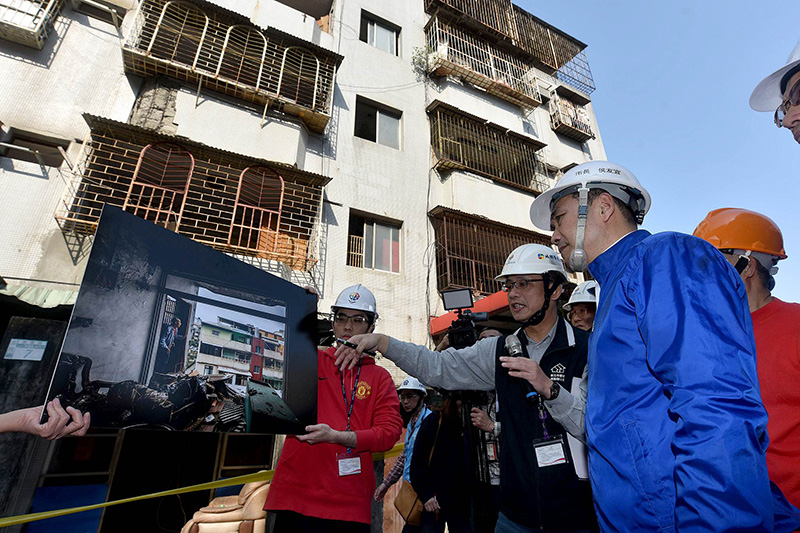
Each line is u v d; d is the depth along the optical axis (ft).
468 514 8.76
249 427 5.08
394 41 37.04
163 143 20.34
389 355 6.91
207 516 9.04
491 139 35.94
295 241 23.70
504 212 32.17
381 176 29.32
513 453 5.84
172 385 4.50
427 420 9.49
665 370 2.70
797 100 4.71
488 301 23.16
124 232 4.46
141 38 22.86
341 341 6.84
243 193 23.44
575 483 5.21
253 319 5.84
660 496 2.75
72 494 14.01
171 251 5.00
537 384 5.28
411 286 26.91
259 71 25.32
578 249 4.21
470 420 7.72
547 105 45.16
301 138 25.95
